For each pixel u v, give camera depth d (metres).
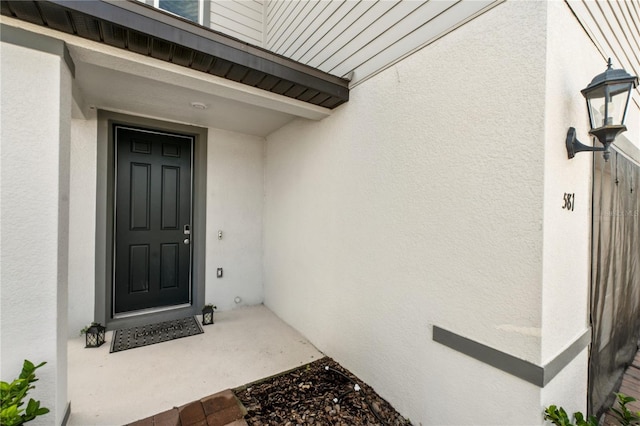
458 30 1.66
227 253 3.89
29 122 1.51
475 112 1.57
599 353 1.99
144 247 3.46
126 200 3.33
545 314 1.34
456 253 1.66
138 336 3.06
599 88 1.44
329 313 2.73
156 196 3.51
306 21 2.99
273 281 3.88
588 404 1.83
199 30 1.81
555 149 1.39
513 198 1.42
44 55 1.55
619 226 2.34
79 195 3.00
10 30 1.47
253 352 2.79
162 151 3.54
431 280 1.79
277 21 3.55
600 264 1.97
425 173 1.83
